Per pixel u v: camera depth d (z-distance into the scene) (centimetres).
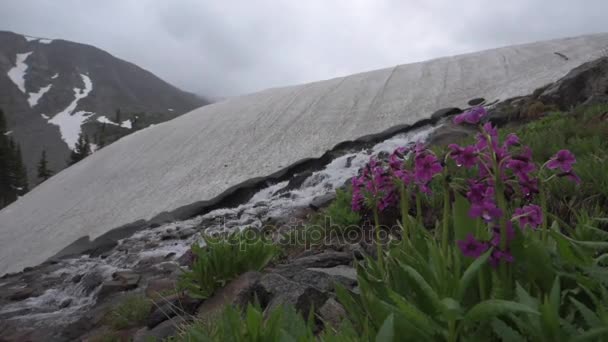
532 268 173
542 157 688
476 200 171
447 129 1379
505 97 1836
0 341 746
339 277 404
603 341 146
